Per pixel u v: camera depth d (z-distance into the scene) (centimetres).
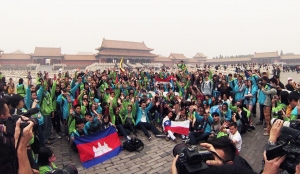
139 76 2328
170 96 1379
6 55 7725
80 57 8400
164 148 924
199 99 1205
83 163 775
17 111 612
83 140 824
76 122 891
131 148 893
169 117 1123
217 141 268
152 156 844
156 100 1305
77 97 1182
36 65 7219
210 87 1460
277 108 762
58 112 1079
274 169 208
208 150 256
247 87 1314
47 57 7856
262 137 1013
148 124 1130
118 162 796
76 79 1342
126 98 1236
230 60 10600
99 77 1767
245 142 956
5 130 257
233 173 151
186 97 1553
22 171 230
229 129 780
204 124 984
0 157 244
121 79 2047
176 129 1059
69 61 8131
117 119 1088
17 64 7750
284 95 754
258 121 1278
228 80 1528
